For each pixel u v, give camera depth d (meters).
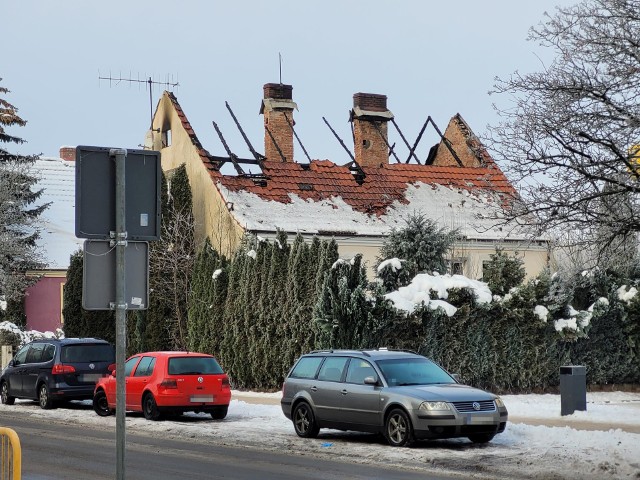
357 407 27.30
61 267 76.62
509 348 43.25
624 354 46.69
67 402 43.19
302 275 44.56
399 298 41.03
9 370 42.72
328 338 40.84
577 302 46.09
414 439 25.80
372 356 28.02
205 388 33.88
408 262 43.59
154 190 12.79
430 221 45.50
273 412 36.19
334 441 27.98
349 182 61.81
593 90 22.91
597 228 23.28
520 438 27.27
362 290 40.53
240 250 48.84
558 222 23.22
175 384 33.62
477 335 42.56
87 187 12.41
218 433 30.11
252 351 46.62
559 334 44.12
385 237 50.44
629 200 23.06
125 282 12.52
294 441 28.06
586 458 23.05
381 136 67.75
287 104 65.81
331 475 21.44
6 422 35.16
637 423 31.27
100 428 32.78
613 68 22.91
